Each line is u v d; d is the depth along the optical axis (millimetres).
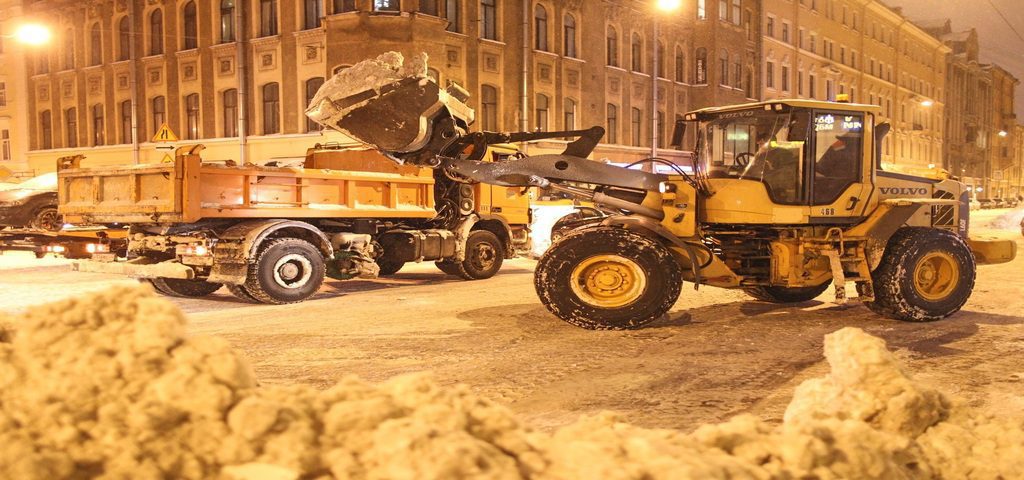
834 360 3414
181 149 8828
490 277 12969
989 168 88750
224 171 9117
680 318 8320
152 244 9555
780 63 44875
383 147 7797
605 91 31734
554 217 15406
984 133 86625
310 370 5879
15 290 10688
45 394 2145
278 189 9734
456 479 1964
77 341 2334
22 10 31594
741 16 40062
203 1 26922
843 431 2699
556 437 2582
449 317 8406
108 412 2115
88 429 2080
